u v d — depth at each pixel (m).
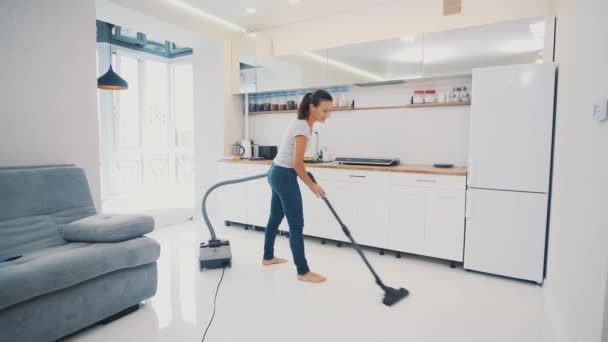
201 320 1.96
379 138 3.66
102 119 5.70
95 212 2.40
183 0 3.54
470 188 2.63
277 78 4.09
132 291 2.02
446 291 2.35
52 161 2.56
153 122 6.34
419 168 2.98
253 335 1.81
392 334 1.82
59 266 1.62
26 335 1.54
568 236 1.71
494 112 2.51
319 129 4.01
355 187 3.16
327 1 3.53
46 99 2.52
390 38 3.31
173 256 3.04
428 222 2.84
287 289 2.37
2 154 2.32
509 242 2.53
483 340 1.77
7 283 1.43
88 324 1.80
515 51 2.78
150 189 6.37
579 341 1.44
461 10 3.21
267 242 2.78
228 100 4.31
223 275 2.61
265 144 4.48
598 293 1.23
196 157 4.57
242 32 4.39
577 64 1.68
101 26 5.25
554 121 2.37
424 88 3.40
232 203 4.05
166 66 6.35
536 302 2.20
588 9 1.50
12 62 2.34
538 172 2.40
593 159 1.33
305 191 3.43
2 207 1.94
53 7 2.54
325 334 1.82
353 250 3.22
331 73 3.68
